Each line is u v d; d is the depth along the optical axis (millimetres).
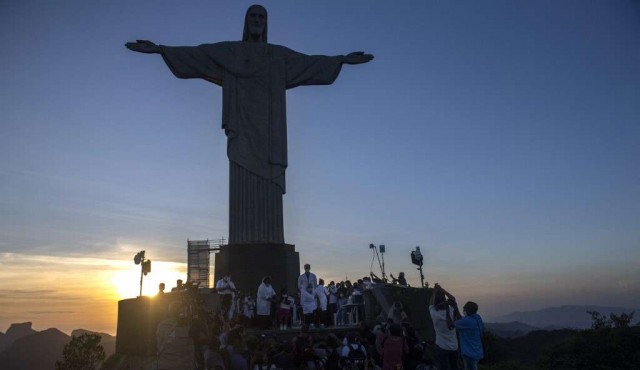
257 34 32906
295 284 29453
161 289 23188
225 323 15047
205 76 32000
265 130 31156
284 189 31266
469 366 12453
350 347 14953
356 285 24656
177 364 10000
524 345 38562
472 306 12703
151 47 31172
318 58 33188
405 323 15484
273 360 14641
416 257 27453
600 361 26781
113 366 25109
